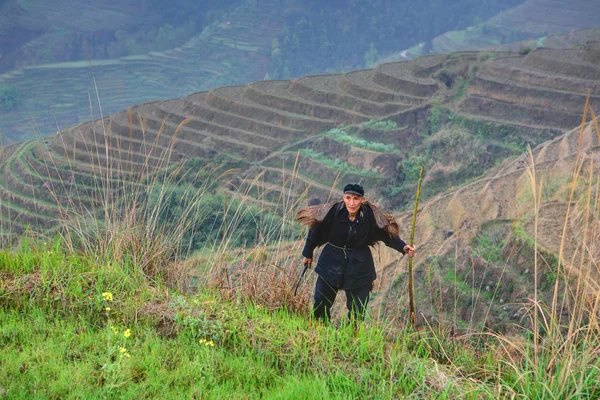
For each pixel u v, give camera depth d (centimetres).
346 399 421
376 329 516
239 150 7325
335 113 7962
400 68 9138
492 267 1973
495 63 8338
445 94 7956
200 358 474
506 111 7388
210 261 635
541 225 2117
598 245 889
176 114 8112
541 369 446
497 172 5688
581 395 429
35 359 446
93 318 536
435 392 439
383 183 6425
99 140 6988
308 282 644
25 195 6419
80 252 641
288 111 8219
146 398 410
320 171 6562
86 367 433
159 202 659
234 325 516
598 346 448
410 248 541
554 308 471
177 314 529
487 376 488
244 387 443
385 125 7419
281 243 647
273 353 488
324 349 486
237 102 8244
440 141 6931
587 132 4344
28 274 579
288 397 414
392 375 450
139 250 637
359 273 554
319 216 547
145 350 477
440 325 571
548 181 3197
